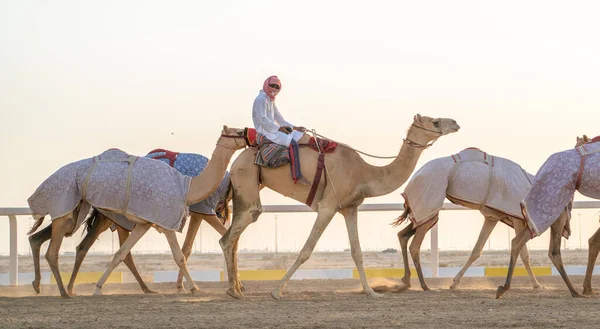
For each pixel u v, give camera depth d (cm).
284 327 842
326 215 1181
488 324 852
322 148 1192
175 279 1809
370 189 1195
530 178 1340
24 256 4250
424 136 1195
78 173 1201
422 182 1323
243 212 1202
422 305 1045
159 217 1184
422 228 1331
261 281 1641
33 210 1212
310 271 1836
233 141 1191
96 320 908
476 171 1323
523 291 1296
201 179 1198
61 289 1212
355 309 1004
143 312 982
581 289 1348
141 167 1195
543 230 1155
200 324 866
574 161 1165
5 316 960
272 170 1198
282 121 1232
